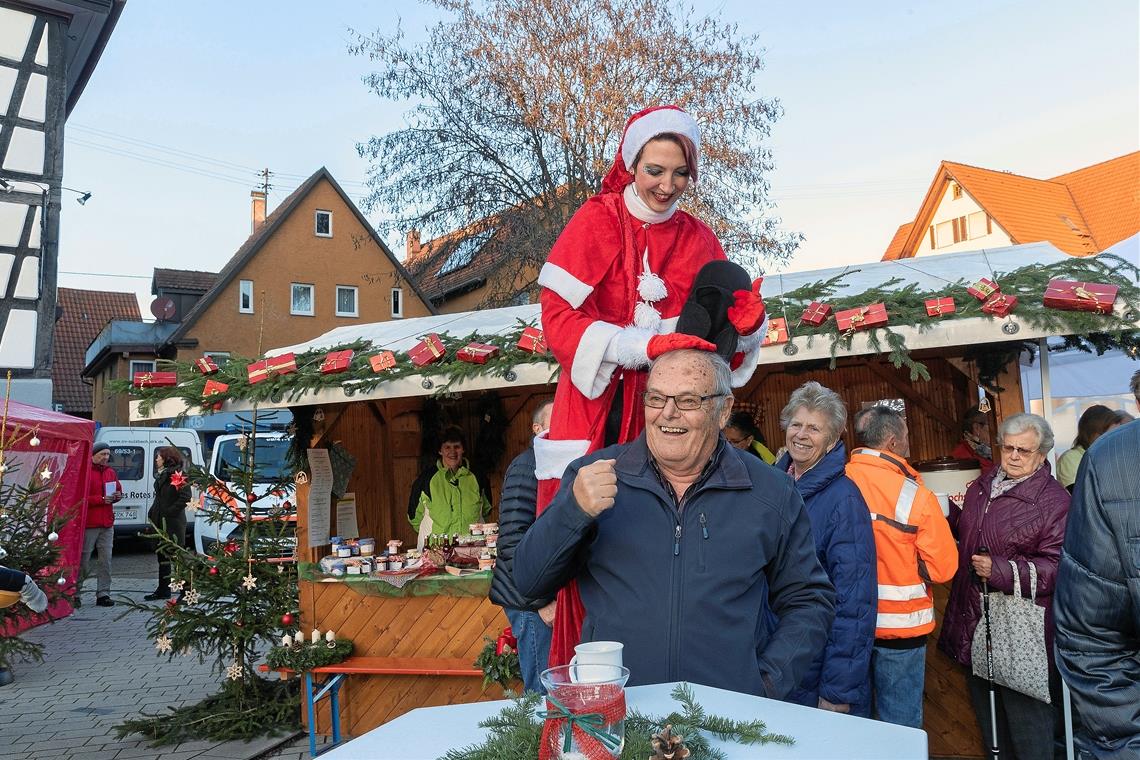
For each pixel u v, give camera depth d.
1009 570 3.52
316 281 26.80
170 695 6.59
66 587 7.37
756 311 2.07
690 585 1.91
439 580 5.27
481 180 18.02
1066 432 8.09
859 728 1.45
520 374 4.79
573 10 17.11
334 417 5.77
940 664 4.45
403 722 1.56
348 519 6.52
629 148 2.33
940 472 5.19
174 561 5.55
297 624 5.48
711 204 17.59
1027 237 27.97
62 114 11.98
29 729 5.69
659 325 2.30
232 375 5.39
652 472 2.01
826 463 3.29
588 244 2.32
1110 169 30.30
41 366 11.59
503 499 2.61
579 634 2.24
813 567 2.04
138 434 16.02
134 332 26.36
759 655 1.97
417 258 21.11
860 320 4.18
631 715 1.51
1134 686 1.51
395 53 17.27
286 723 5.49
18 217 11.58
